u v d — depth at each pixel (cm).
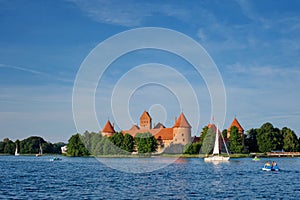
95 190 4516
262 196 4122
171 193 4284
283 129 16475
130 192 4350
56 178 6088
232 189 4666
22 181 5609
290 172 7475
